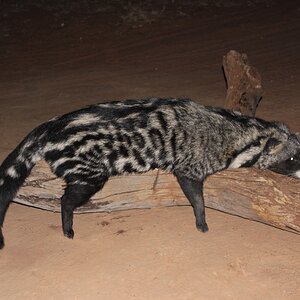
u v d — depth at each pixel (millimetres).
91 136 1811
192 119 1911
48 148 1817
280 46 4188
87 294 1642
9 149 2539
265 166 1960
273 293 1626
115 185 1930
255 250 1811
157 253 1804
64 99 3258
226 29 4746
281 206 1808
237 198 1900
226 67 2428
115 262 1768
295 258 1768
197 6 5422
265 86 3314
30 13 5262
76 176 1832
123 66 3951
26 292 1657
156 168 1920
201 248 1827
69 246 1854
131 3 5473
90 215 2025
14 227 1960
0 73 3906
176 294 1632
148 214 2023
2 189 1811
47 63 4125
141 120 1861
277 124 2008
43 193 1917
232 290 1641
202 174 1920
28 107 3135
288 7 5270
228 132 1924
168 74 3688
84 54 4320
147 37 4664
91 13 5270
